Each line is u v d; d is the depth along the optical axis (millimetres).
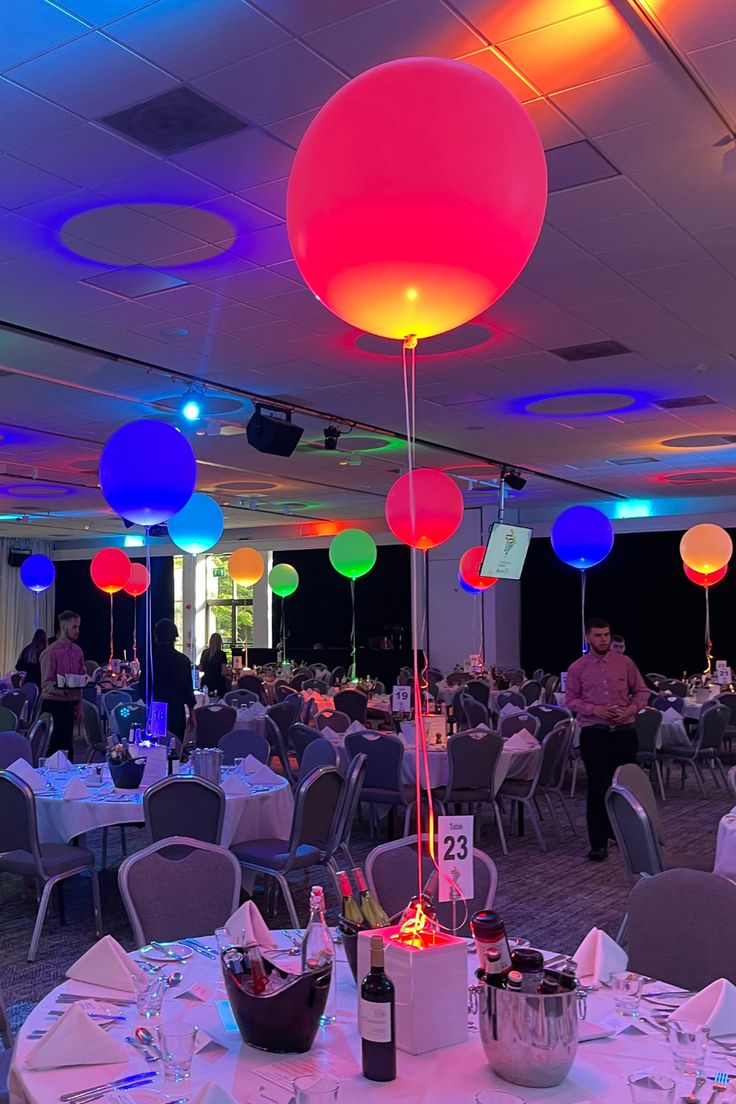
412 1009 2121
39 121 4035
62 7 3326
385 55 3648
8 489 15125
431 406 9469
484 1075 2016
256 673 16391
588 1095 1924
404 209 1938
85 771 6316
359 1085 1974
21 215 4957
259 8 3340
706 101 3977
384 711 11016
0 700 11383
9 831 4996
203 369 8078
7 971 4691
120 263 5625
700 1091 1911
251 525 21062
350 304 2184
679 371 8195
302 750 7887
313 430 10672
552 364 7918
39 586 15047
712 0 3342
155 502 5293
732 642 16906
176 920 3215
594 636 6797
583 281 5984
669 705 10836
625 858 4688
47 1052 2076
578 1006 2238
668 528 16797
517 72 3791
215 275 5828
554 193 4793
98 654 23578
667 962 2850
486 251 2035
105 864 6672
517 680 14805
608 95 3939
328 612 20953
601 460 12656
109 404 9336
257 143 4258
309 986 2125
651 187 4746
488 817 8539
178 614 23016
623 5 3369
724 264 5746
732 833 4535
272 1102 1900
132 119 4039
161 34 3473
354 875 2572
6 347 7340
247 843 5383
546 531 17984
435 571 18297
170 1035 1932
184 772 6066
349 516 19484
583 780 10656
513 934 5281
